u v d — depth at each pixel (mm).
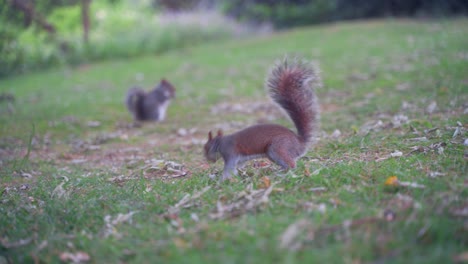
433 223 4945
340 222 5316
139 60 28250
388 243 4754
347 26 29797
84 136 12703
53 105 16844
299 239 4957
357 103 12969
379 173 6742
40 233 5969
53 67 28703
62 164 10047
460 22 25938
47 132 13070
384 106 11758
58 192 7422
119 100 17375
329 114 12109
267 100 15180
